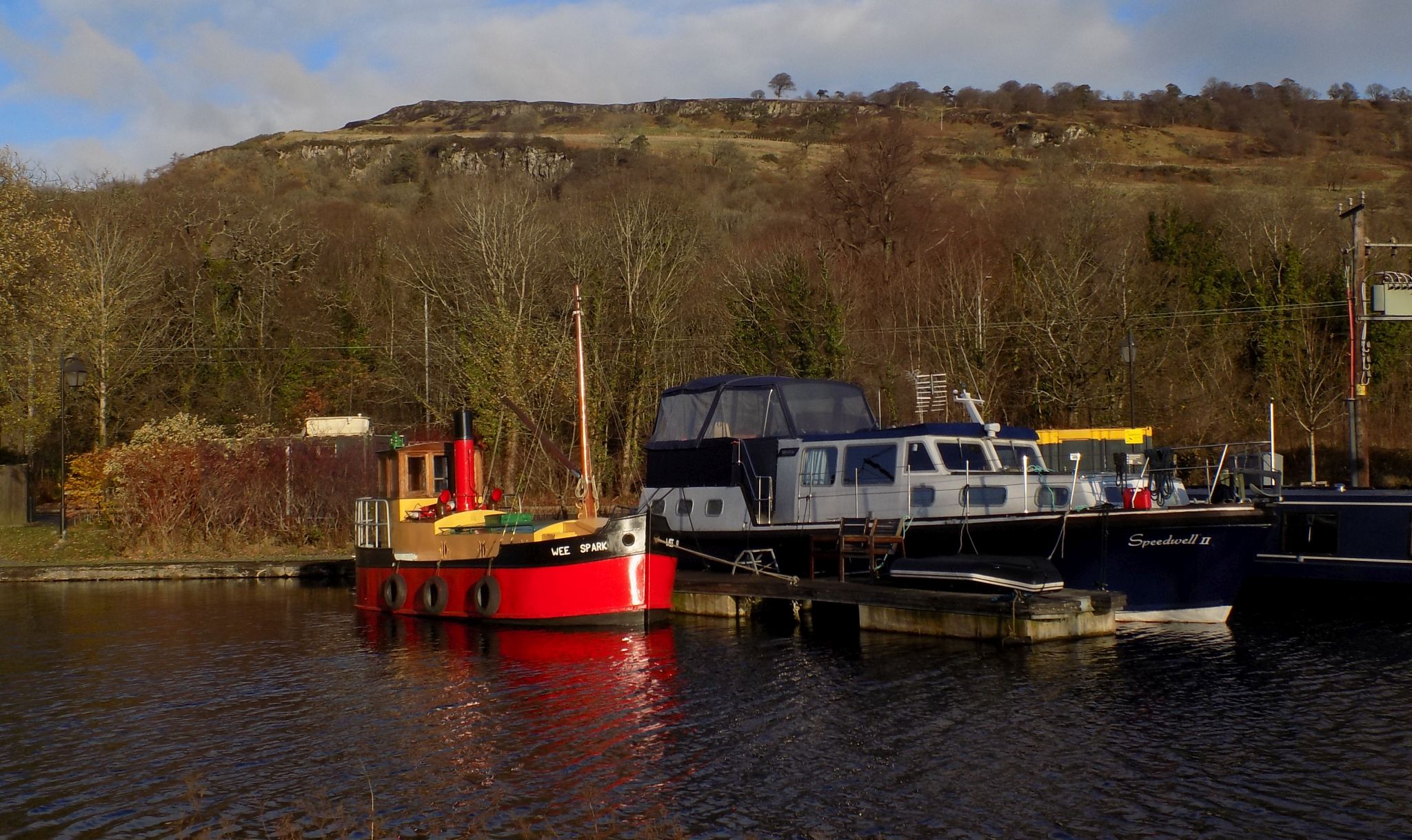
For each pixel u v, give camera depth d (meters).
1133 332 42.72
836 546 20.84
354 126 189.50
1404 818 10.70
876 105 180.38
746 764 12.36
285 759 12.80
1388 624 19.95
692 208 65.12
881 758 12.49
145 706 15.34
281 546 33.72
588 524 20.78
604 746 13.08
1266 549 22.73
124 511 33.72
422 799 11.37
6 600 26.23
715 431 23.27
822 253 47.97
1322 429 45.22
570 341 45.28
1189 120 152.62
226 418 49.56
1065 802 11.15
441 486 22.88
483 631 20.31
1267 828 10.50
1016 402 47.06
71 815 11.16
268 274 57.59
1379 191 91.31
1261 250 55.97
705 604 21.53
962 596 18.05
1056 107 165.12
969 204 78.69
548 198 86.62
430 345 49.22
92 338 45.00
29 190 42.62
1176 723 13.75
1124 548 19.03
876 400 45.06
